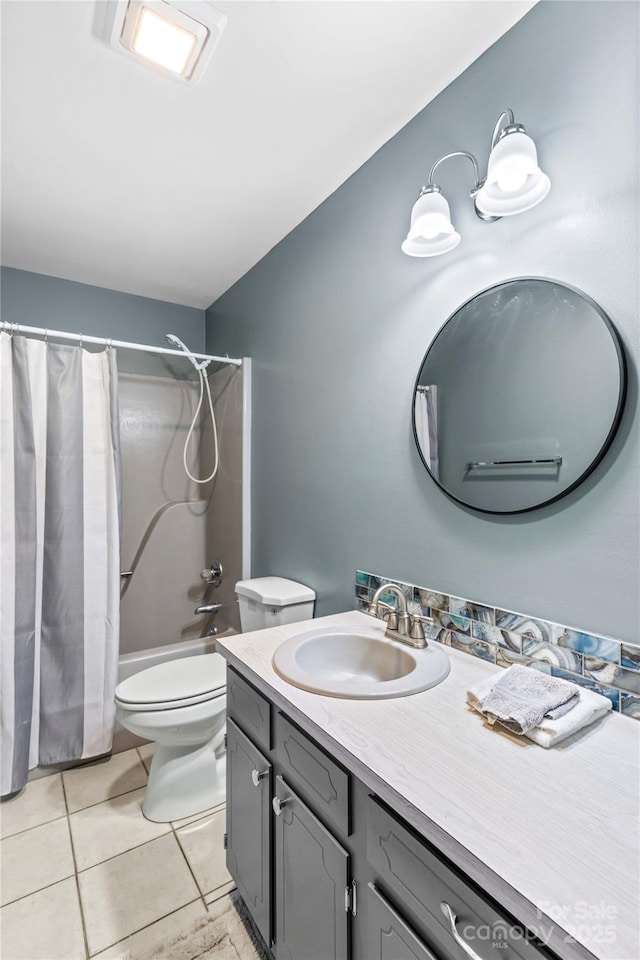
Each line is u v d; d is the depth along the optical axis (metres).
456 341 1.23
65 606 2.03
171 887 1.44
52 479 2.01
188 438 2.76
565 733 0.79
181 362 2.98
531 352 1.05
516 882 0.52
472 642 1.20
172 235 2.12
